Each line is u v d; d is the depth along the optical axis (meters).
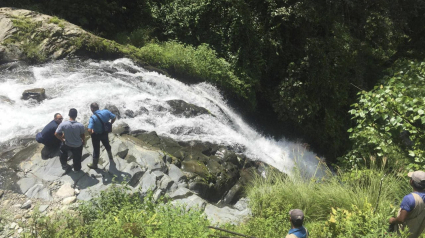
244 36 14.29
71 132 7.00
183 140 9.98
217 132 11.03
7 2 13.30
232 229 5.95
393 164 8.71
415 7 17.92
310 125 14.38
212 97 13.05
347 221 5.60
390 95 9.11
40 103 9.59
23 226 6.04
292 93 14.19
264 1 14.23
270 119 14.70
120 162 7.88
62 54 11.81
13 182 7.12
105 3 14.38
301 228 4.14
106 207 6.30
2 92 9.77
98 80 11.14
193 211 5.92
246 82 13.95
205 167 9.02
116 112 9.75
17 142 8.23
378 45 16.23
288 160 12.33
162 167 8.16
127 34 14.85
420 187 4.66
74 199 6.86
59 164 7.61
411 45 19.75
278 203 7.01
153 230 5.29
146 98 10.77
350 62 14.67
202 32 15.18
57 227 5.84
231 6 14.44
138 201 6.47
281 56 14.84
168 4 15.90
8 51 11.08
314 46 14.12
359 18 16.52
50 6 13.66
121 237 5.07
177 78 13.20
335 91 14.43
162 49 13.50
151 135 9.41
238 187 9.05
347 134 15.06
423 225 4.73
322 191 7.32
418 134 8.70
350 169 9.36
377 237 4.88
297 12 13.84
